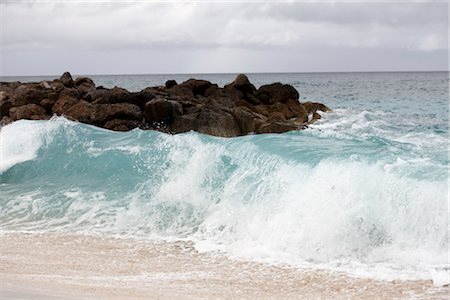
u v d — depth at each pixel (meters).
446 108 37.88
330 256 10.52
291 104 31.50
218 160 14.67
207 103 26.52
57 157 17.88
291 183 12.59
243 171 14.05
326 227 11.06
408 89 62.66
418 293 8.65
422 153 15.16
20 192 15.80
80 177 16.55
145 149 16.89
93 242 11.90
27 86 30.73
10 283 8.61
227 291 8.88
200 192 13.93
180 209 13.62
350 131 26.75
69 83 32.38
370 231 10.80
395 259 10.09
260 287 9.13
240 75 32.25
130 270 10.06
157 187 14.72
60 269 9.99
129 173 15.88
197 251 11.21
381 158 13.42
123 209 14.00
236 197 13.23
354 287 9.02
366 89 64.31
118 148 17.48
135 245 11.68
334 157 13.58
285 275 9.71
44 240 12.02
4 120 26.41
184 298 8.31
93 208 14.19
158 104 23.94
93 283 9.02
